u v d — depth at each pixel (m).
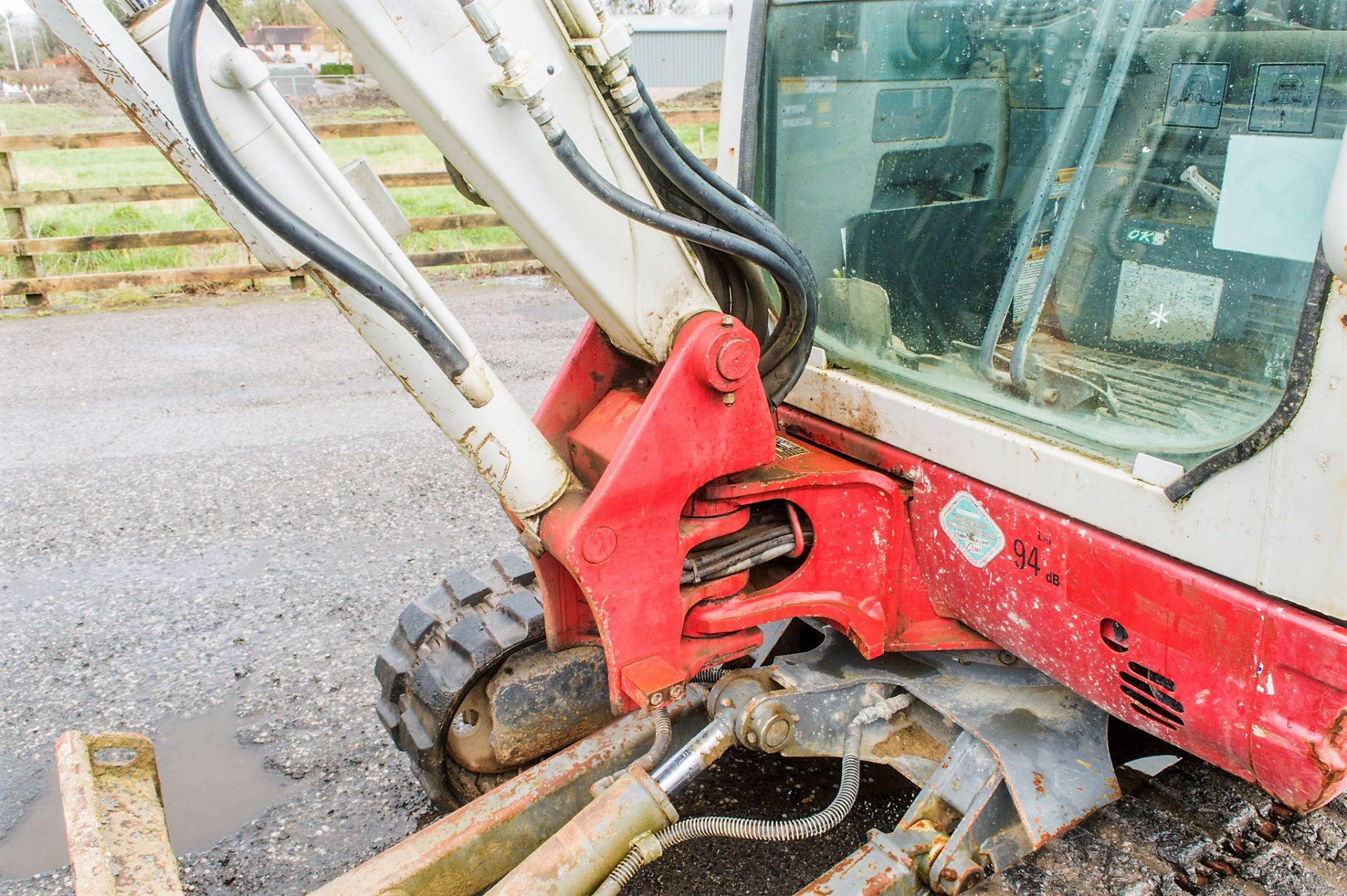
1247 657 1.72
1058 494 1.97
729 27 2.50
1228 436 1.72
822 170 2.39
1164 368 1.82
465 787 2.66
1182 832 2.02
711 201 1.93
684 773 2.18
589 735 2.48
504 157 1.81
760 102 2.48
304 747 3.16
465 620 2.61
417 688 2.55
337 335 7.62
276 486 4.98
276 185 1.70
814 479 2.21
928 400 2.26
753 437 2.11
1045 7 1.91
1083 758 2.17
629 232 1.98
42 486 4.98
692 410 2.02
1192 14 1.71
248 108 1.64
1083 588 1.96
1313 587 1.61
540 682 2.58
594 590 2.02
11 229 8.16
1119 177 1.86
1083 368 1.94
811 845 2.69
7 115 23.27
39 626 3.80
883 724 2.41
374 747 3.16
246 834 2.81
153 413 5.98
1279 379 1.65
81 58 1.59
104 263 9.48
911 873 1.98
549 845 1.94
